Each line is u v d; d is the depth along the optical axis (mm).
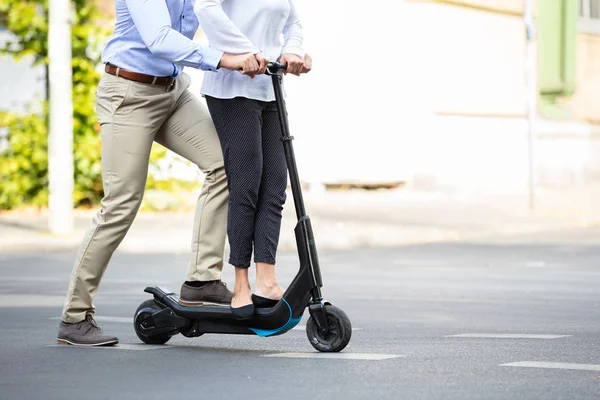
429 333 10055
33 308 11992
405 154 32625
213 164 8656
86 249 8844
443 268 17172
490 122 35469
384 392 6918
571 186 38156
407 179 32719
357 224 23750
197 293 8680
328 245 21016
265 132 8523
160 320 8852
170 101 8758
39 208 26281
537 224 24719
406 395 6820
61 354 8461
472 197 31688
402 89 32594
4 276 15633
